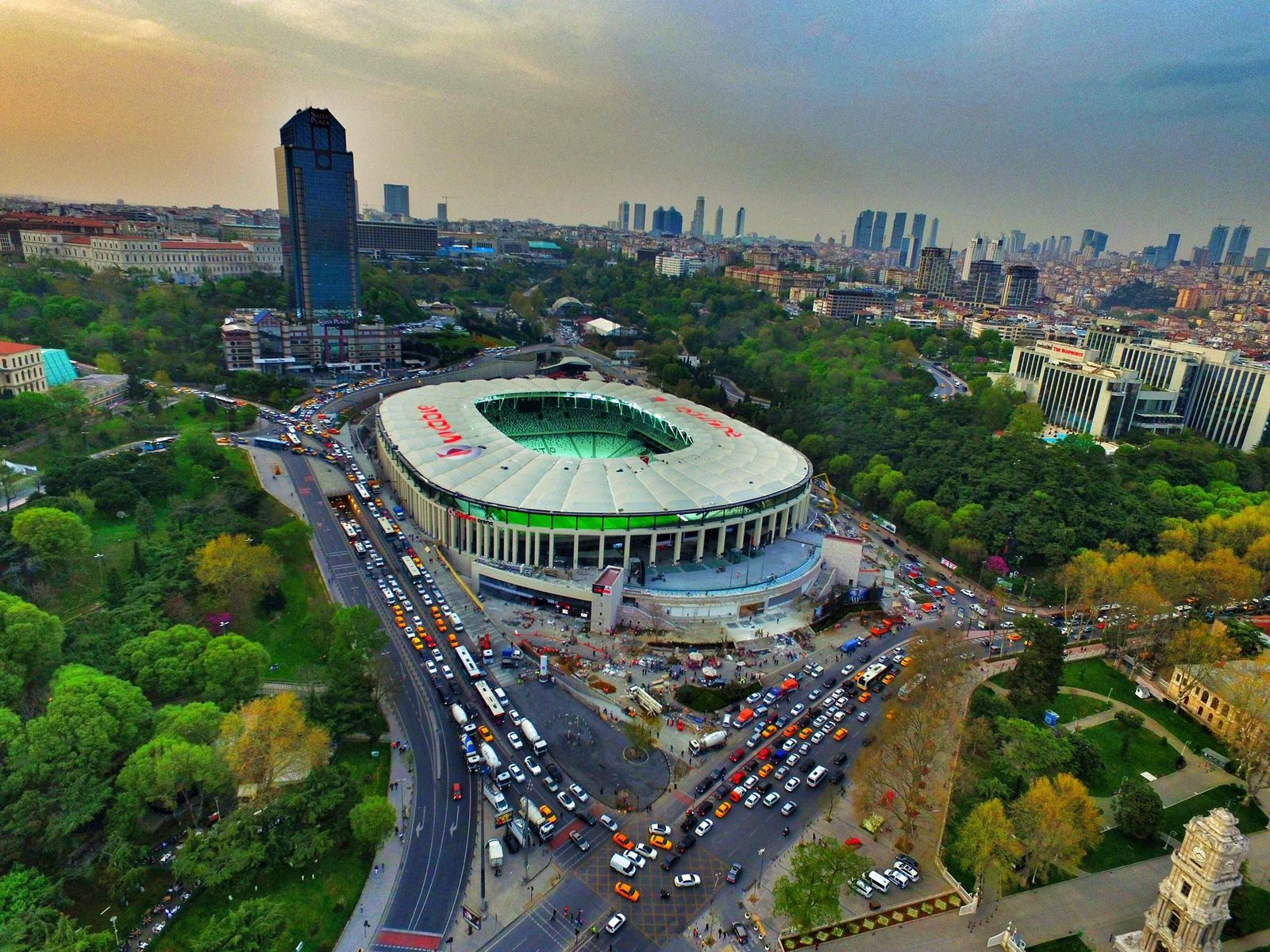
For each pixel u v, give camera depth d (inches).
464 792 6609.3
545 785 6761.8
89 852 5629.9
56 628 6924.2
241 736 6102.4
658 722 7657.5
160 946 5128.0
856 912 5703.7
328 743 6476.4
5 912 4817.9
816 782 6988.2
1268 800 7042.3
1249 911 5733.3
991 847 5698.8
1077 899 5915.4
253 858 5521.7
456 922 5428.2
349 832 5969.5
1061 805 5876.0
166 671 6796.3
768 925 5565.9
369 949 5191.9
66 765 5649.6
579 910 5580.7
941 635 7805.1
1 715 5841.5
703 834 6338.6
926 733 6683.1
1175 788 7126.0
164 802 5999.0
